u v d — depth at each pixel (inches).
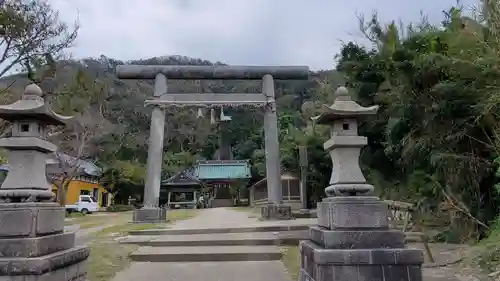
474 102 265.9
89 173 1346.0
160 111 554.6
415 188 354.6
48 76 530.0
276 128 569.0
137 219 505.7
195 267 271.3
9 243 149.3
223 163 1336.1
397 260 156.9
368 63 370.0
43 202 166.4
